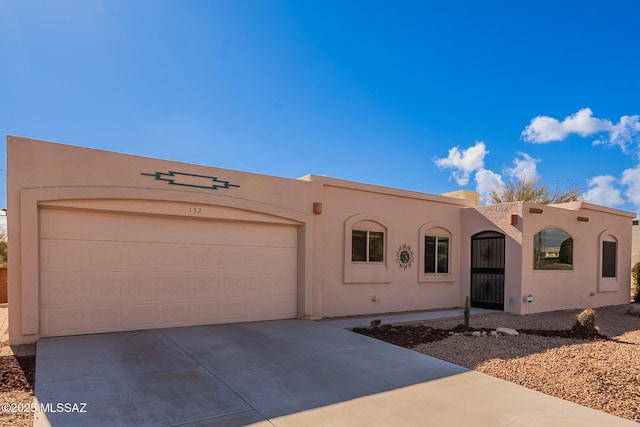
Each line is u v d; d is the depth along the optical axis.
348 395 5.46
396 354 7.56
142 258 8.87
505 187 29.28
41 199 7.58
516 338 9.40
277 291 10.84
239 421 4.58
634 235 27.53
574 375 6.56
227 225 10.09
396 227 13.52
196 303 9.53
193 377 5.92
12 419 4.57
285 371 6.37
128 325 8.63
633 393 5.79
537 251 14.34
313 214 11.31
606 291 17.33
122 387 5.43
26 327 7.45
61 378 5.68
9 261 7.37
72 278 8.09
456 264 15.34
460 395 5.57
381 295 13.00
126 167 8.51
